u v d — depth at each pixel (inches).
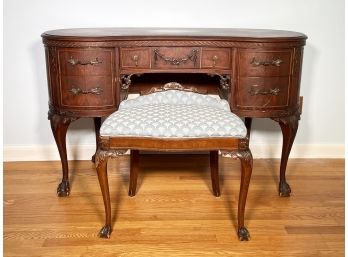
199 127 67.6
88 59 76.7
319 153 112.0
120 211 82.0
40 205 84.7
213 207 84.0
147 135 67.5
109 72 78.2
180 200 87.0
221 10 100.4
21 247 70.0
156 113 71.9
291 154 112.3
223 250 69.5
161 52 77.8
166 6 99.7
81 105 79.7
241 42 75.9
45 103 105.3
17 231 74.9
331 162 109.6
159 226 76.7
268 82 78.1
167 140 67.5
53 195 89.3
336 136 111.3
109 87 79.0
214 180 87.4
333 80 106.3
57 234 74.0
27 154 109.0
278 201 86.9
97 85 78.5
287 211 82.7
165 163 107.3
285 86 79.3
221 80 79.5
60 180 97.2
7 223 77.5
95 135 107.5
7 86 103.0
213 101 80.0
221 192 90.7
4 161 108.5
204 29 94.2
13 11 97.5
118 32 83.1
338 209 83.7
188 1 99.6
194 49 77.6
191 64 78.4
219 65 78.3
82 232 74.7
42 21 98.8
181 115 70.8
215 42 76.8
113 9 99.2
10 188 92.6
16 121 106.3
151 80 95.4
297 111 83.4
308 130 110.7
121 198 87.7
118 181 96.3
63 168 87.7
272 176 99.8
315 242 72.1
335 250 69.8
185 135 67.2
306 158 112.0
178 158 110.8
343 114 109.3
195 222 78.2
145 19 100.3
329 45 103.5
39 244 70.9
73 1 98.0
